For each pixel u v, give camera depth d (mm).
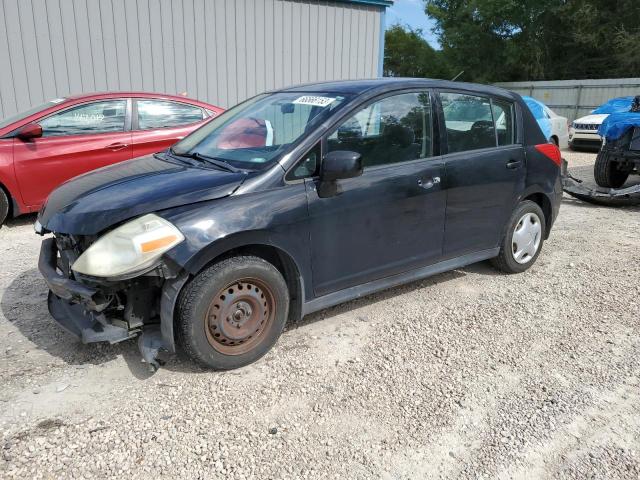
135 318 2988
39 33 9094
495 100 4410
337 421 2750
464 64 30703
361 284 3682
